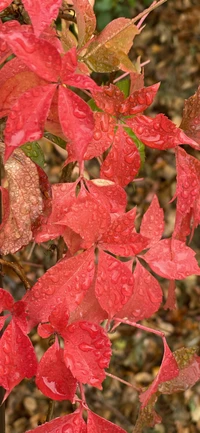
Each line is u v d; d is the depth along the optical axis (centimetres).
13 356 66
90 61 74
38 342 339
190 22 475
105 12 397
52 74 60
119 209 70
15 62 63
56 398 68
